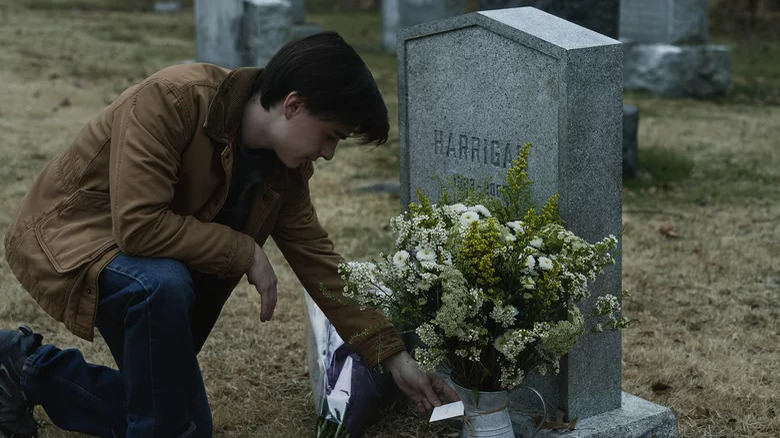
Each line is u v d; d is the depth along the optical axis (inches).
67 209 91.4
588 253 97.0
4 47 463.5
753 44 558.6
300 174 101.6
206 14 396.5
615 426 110.2
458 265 97.9
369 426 118.6
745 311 168.2
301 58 87.2
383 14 519.2
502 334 99.2
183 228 89.1
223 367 139.9
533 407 115.0
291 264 108.2
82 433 113.0
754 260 197.2
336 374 117.0
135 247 87.4
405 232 99.6
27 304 164.1
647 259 197.2
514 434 109.0
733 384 134.3
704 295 176.1
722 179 273.0
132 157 86.4
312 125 88.8
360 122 89.0
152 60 465.7
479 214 105.6
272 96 89.4
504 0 257.8
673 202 246.8
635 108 271.1
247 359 143.1
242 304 167.6
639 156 294.0
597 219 107.7
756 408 126.6
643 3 425.7
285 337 152.4
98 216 91.4
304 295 138.3
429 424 118.3
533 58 107.0
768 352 149.3
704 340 153.1
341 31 602.9
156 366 89.4
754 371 139.4
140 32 571.8
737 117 373.4
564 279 97.1
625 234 215.3
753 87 442.3
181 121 88.1
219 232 91.3
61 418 104.1
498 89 113.2
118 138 87.7
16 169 262.7
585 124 104.1
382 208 234.7
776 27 607.8
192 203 92.7
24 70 410.0
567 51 101.5
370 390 115.7
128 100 88.8
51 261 89.3
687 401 128.6
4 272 180.4
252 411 124.3
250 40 375.2
